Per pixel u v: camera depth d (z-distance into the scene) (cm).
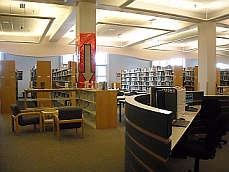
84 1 752
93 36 771
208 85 967
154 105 354
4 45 1350
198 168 344
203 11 934
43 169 361
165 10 873
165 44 1641
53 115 604
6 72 966
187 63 2064
